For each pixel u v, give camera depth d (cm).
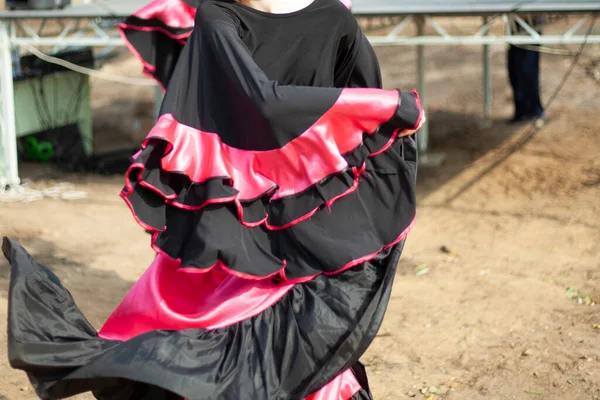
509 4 768
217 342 272
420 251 711
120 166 987
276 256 285
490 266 659
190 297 291
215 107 276
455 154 1002
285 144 271
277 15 279
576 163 928
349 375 308
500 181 898
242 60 267
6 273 613
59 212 805
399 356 486
